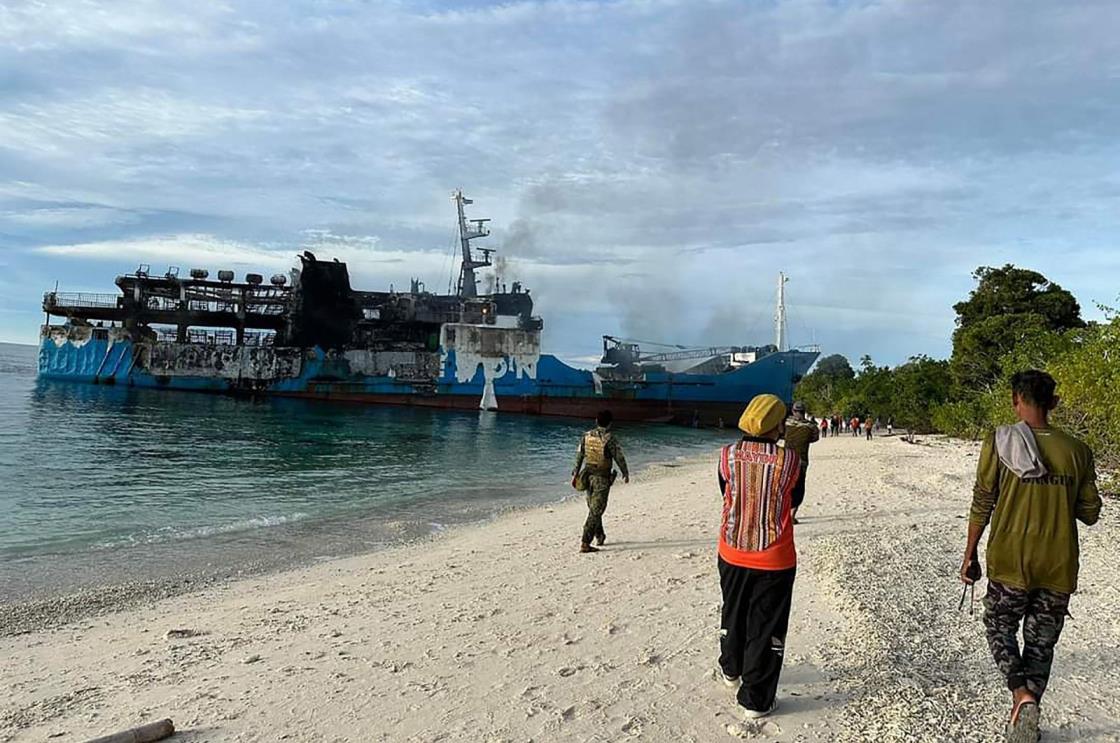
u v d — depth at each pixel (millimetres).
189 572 10938
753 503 4410
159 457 28312
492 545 11914
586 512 15945
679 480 23172
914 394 54875
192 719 4730
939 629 6027
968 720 4223
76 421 41875
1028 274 50281
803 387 85000
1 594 9633
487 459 31844
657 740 4195
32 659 6629
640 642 6066
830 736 4133
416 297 69375
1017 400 4109
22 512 16578
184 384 67188
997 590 4020
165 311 68688
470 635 6535
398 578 9602
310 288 66812
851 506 14406
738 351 71000
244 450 31906
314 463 28234
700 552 10164
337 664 5840
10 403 52188
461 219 76938
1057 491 3850
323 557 12031
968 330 48594
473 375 66438
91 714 4922
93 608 8828
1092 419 16484
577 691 5004
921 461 27078
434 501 19078
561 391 66875
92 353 68562
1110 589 7207
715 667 5352
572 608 7320
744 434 4652
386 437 41094
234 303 69000
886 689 4703
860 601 6840
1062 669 5016
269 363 66375
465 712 4715
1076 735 4012
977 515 4133
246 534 14180
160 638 7047
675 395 66625
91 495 19203
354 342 68000
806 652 5520
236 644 6602
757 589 4398
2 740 4516
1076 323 49031
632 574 8875
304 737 4414
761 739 4133
